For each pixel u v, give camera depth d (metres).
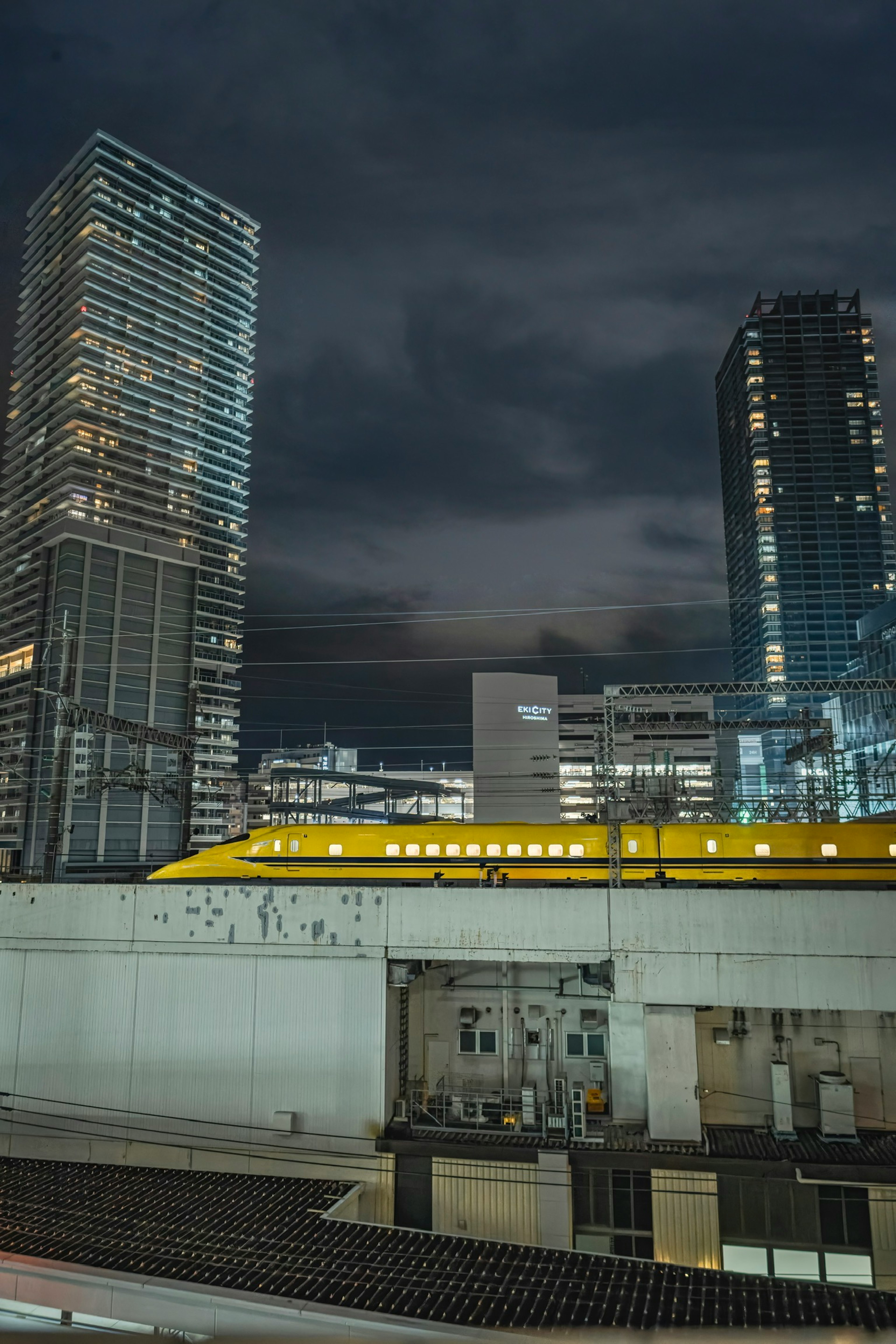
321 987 29.20
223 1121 28.78
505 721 126.19
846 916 27.06
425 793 110.56
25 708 147.12
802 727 43.97
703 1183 25.91
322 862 36.47
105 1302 19.91
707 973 27.58
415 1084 31.98
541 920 28.61
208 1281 19.92
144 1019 29.84
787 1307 19.48
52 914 30.95
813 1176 25.36
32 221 187.75
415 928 29.08
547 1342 17.67
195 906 30.27
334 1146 28.03
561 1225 25.92
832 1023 30.28
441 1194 27.02
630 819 43.28
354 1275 20.53
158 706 156.50
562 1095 30.12
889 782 53.72
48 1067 29.97
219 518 177.38
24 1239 21.95
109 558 156.75
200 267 189.25
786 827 34.53
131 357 174.38
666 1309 19.23
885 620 108.81
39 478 166.12
